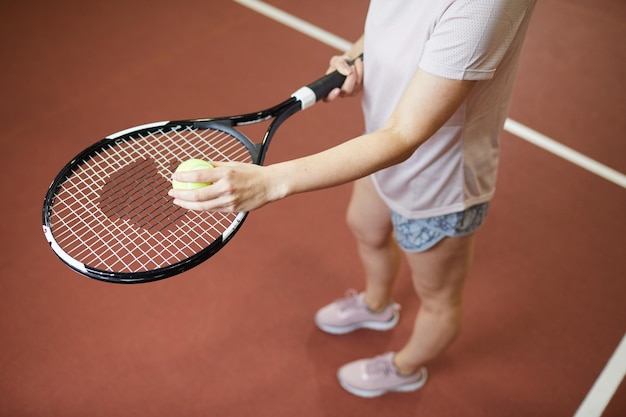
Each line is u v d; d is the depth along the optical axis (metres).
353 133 2.68
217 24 3.32
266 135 1.26
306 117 2.74
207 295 2.10
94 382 1.87
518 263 2.23
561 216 2.38
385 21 1.16
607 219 2.38
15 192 2.39
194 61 3.07
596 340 2.01
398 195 1.38
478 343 2.01
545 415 1.83
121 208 1.21
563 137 2.71
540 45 3.23
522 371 1.94
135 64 3.04
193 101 2.83
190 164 1.07
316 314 2.06
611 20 3.43
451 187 1.29
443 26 0.97
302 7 3.46
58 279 2.12
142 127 1.27
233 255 2.22
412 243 1.44
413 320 2.09
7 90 2.87
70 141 2.62
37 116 2.74
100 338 1.97
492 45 0.96
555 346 2.00
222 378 1.90
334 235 2.30
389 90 1.24
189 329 2.01
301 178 0.94
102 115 2.75
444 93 0.99
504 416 1.83
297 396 1.87
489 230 2.33
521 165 2.58
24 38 3.19
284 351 1.98
